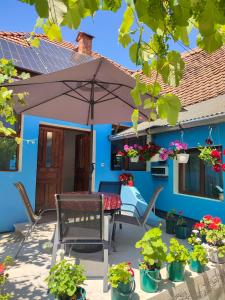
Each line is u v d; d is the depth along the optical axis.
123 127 8.96
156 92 1.26
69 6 1.07
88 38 11.30
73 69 3.43
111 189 6.32
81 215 3.35
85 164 8.49
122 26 1.21
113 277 2.86
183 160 5.84
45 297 2.94
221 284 3.86
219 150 5.80
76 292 2.71
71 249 4.38
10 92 3.19
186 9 0.96
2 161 6.01
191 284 3.47
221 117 4.97
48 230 5.72
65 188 10.30
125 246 4.76
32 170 6.45
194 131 6.57
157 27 1.05
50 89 4.27
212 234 4.34
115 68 3.42
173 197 7.18
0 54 6.77
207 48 1.06
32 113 5.18
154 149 6.11
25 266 3.78
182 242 5.07
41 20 1.20
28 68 6.85
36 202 7.06
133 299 2.92
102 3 1.15
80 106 5.24
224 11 0.91
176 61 1.18
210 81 7.88
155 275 3.12
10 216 5.92
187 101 7.80
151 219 6.49
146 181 8.22
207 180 6.30
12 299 2.88
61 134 7.76
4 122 5.97
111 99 4.84
